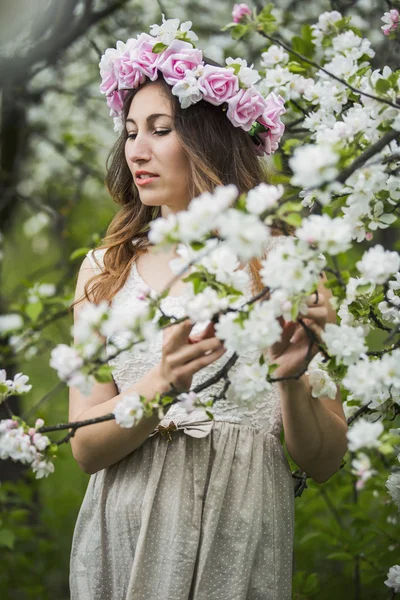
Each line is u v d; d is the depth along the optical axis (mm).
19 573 3740
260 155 1976
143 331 1228
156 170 1756
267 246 1732
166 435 1669
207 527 1610
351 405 1791
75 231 4230
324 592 3412
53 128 4199
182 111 1776
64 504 4258
